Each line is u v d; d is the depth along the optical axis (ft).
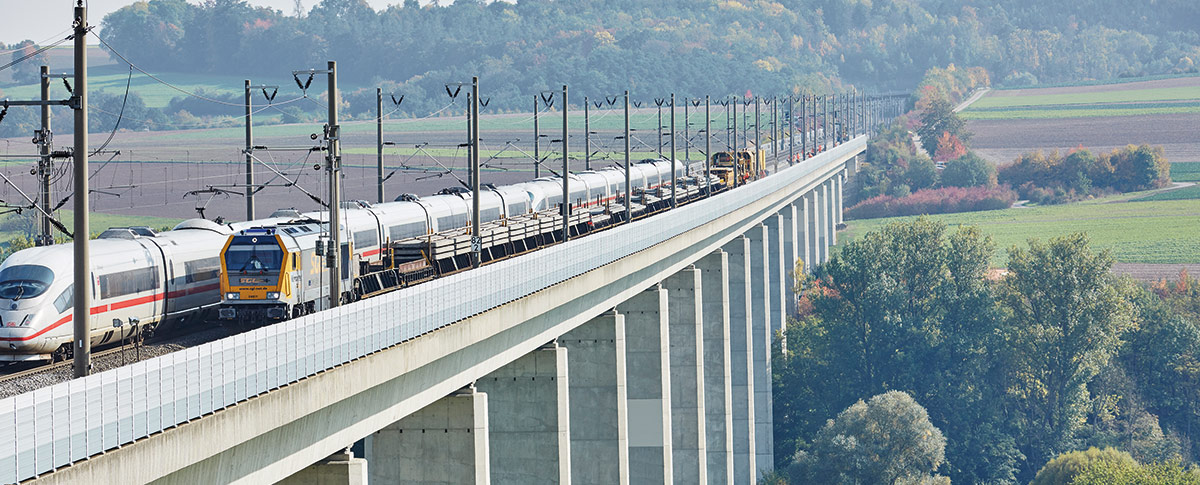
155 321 523.70
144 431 305.32
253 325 553.64
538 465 651.66
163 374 312.09
